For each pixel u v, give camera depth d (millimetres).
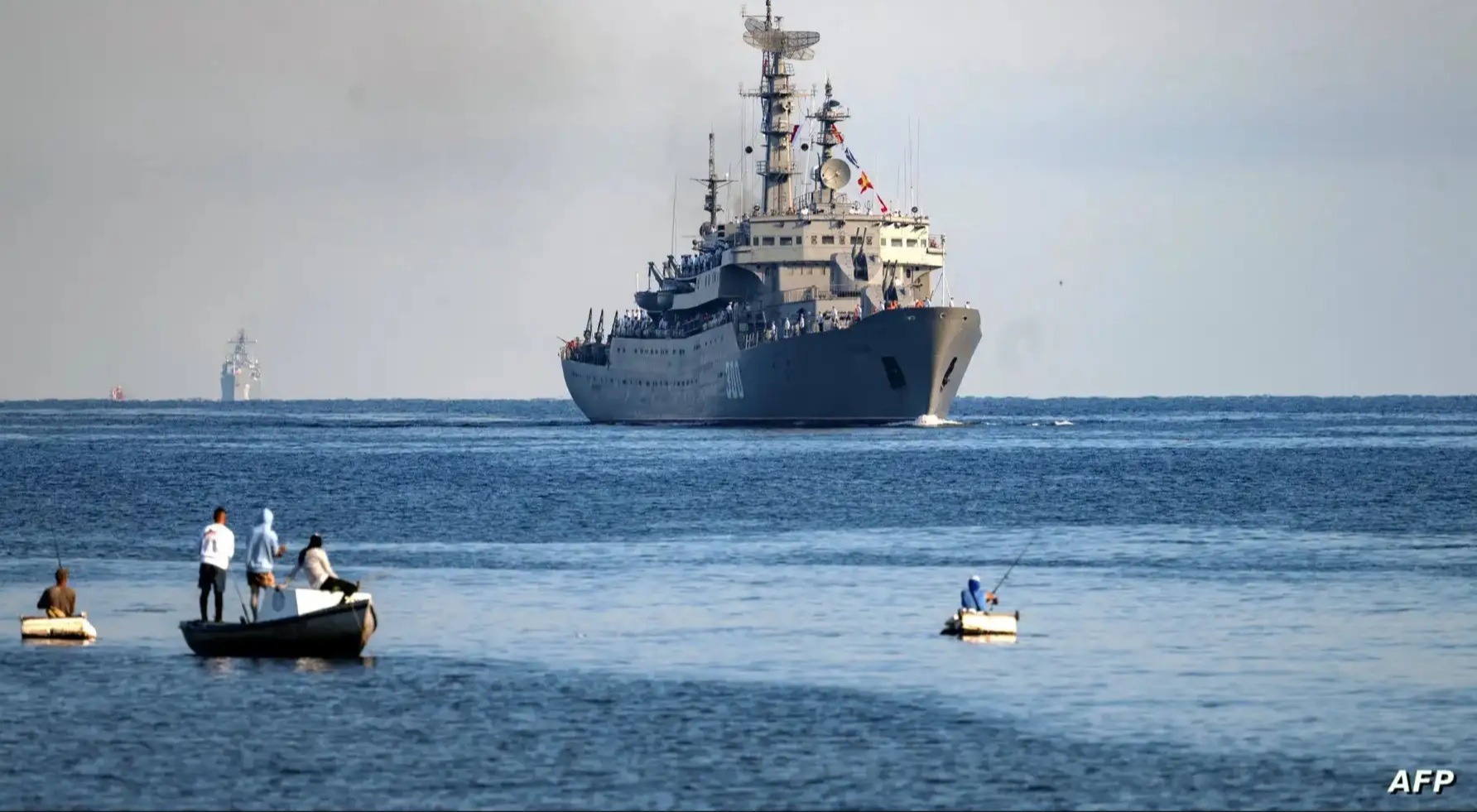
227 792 127375
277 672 168250
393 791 127500
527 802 124938
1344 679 163875
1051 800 125625
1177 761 135000
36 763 134750
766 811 123000
